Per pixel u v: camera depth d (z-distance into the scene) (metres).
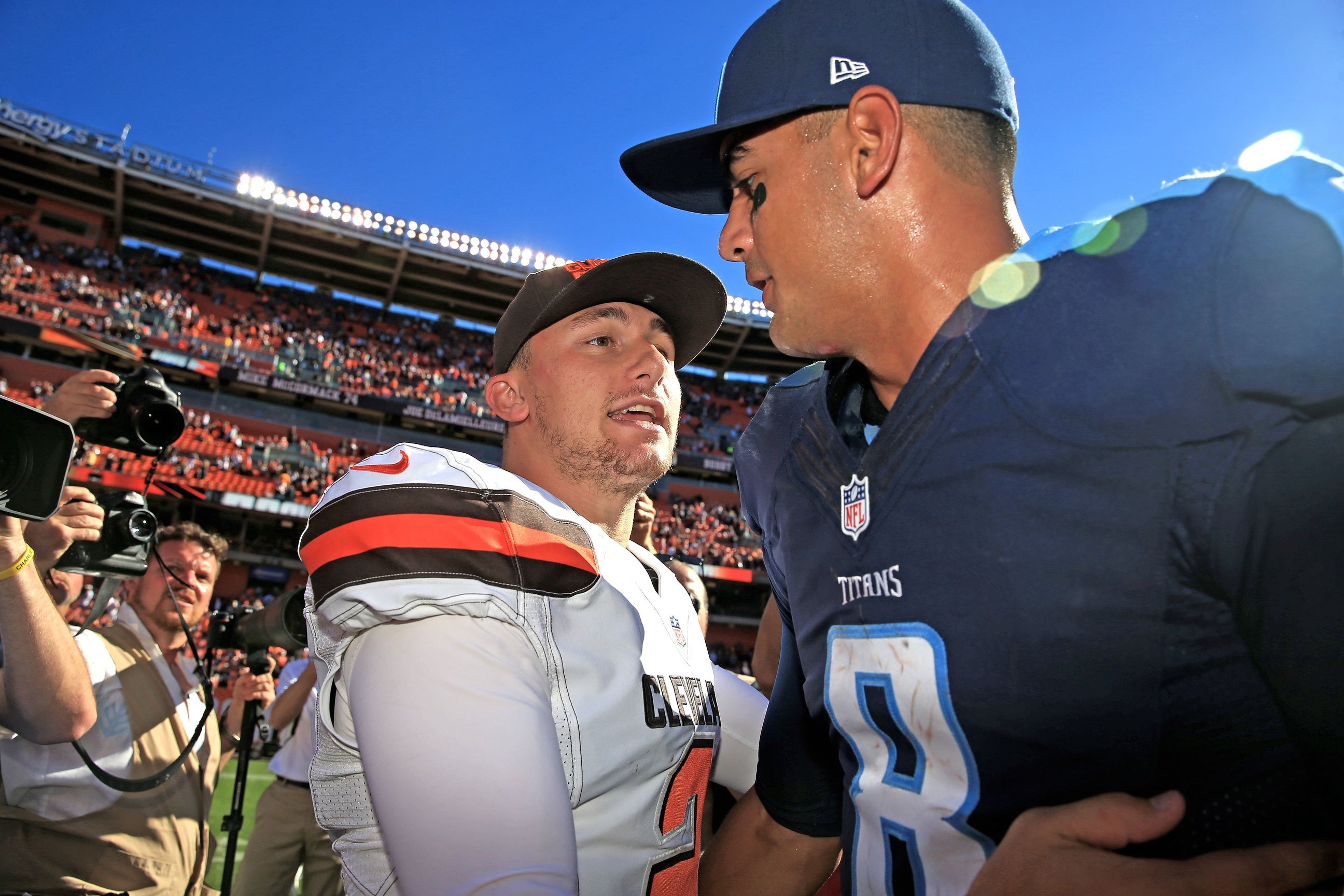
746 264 1.00
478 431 22.05
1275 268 0.56
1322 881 0.58
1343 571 0.53
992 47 0.86
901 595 0.77
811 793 1.17
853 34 0.84
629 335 1.38
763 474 1.05
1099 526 0.64
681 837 1.09
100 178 21.92
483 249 25.36
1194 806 0.65
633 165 1.05
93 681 2.32
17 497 1.49
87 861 2.20
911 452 0.77
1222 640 0.62
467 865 0.76
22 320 17.64
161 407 2.19
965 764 0.74
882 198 0.82
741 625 21.33
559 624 0.96
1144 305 0.63
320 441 20.84
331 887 3.77
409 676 0.83
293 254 24.78
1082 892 0.60
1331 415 0.53
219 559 3.08
